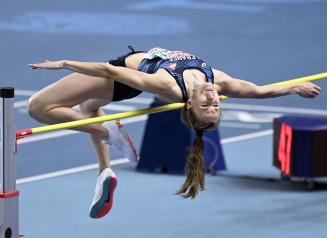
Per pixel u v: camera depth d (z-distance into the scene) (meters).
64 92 16.67
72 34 40.44
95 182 23.97
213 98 15.96
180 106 16.17
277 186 23.69
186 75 16.23
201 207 21.91
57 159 25.88
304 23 43.72
